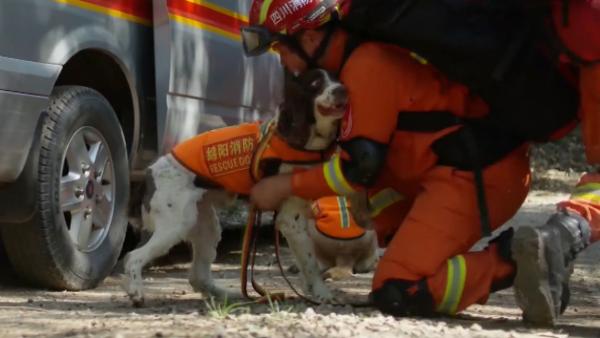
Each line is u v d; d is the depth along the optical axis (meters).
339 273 10.39
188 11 10.54
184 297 8.92
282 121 7.70
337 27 7.29
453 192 7.03
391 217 7.93
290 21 7.21
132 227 13.38
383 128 6.96
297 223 8.20
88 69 9.94
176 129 10.41
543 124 7.00
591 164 6.76
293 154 7.81
